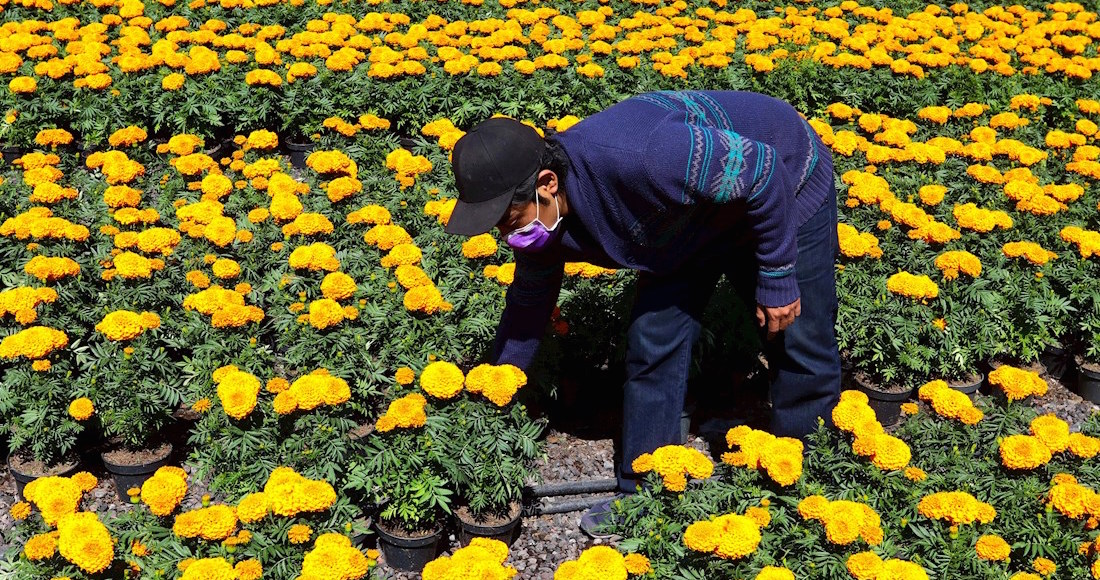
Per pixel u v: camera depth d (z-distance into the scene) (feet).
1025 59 25.31
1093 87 24.38
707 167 9.79
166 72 21.33
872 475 11.38
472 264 15.35
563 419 15.29
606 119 10.20
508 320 12.16
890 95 23.56
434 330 13.79
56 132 19.31
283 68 22.09
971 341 15.61
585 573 10.06
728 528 10.20
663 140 9.82
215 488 11.76
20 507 11.22
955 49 25.13
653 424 12.30
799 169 11.16
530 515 13.25
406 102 21.66
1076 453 11.91
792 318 11.09
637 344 12.00
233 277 15.03
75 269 14.23
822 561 10.48
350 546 10.62
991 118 22.20
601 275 15.07
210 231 15.37
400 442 11.66
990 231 17.16
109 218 16.34
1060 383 16.94
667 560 10.65
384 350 13.47
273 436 11.97
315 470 11.75
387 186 17.66
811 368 12.27
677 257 11.07
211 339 13.58
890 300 15.37
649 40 24.56
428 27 25.23
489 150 9.76
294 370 13.57
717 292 15.42
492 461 11.88
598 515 12.72
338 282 13.80
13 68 21.39
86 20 25.27
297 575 10.62
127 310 14.23
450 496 12.48
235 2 25.41
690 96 10.86
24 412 12.75
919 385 15.52
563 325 14.15
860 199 17.61
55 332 12.92
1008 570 11.22
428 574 10.11
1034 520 11.26
